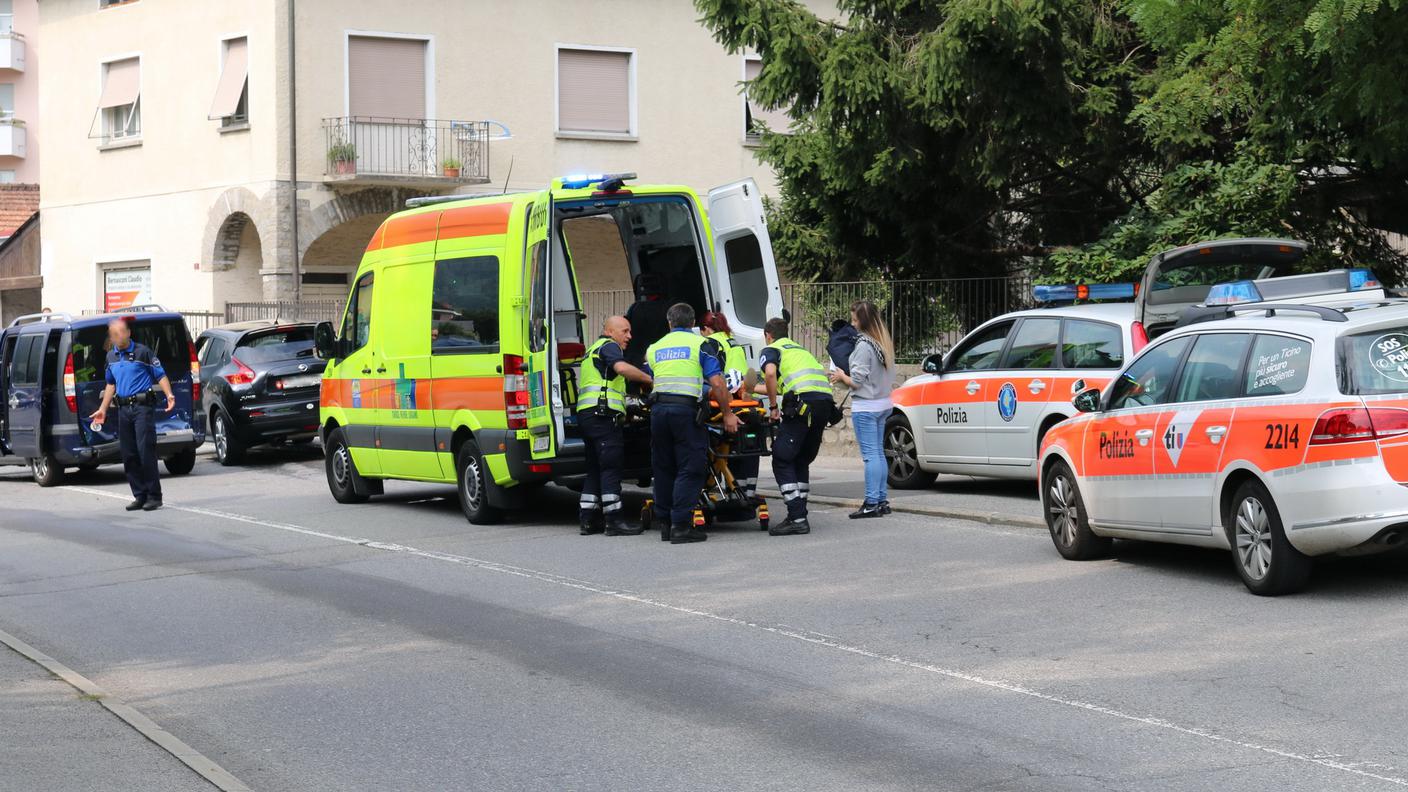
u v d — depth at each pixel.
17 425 21.05
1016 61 17.08
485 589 10.54
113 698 7.70
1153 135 17.31
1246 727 6.45
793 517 12.58
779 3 17.98
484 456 13.57
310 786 6.08
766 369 12.57
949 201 19.84
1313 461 8.63
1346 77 12.27
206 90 32.22
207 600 10.53
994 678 7.47
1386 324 8.83
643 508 13.51
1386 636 7.95
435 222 14.43
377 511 15.61
